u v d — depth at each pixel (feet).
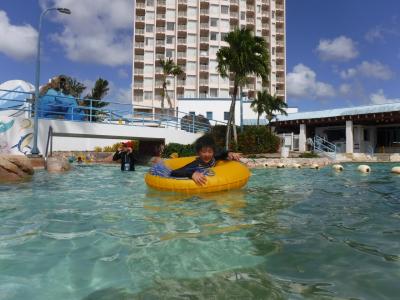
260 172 38.63
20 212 13.33
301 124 103.60
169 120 65.98
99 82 133.80
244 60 71.36
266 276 6.85
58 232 10.22
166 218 12.20
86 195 18.08
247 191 19.47
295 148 105.70
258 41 73.26
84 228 10.73
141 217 12.37
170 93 186.80
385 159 81.61
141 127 57.93
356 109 96.37
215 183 17.57
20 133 44.98
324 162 64.03
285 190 20.47
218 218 12.21
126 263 7.58
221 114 115.85
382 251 8.46
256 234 10.02
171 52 188.75
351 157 83.51
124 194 18.22
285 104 112.57
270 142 79.46
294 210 13.85
